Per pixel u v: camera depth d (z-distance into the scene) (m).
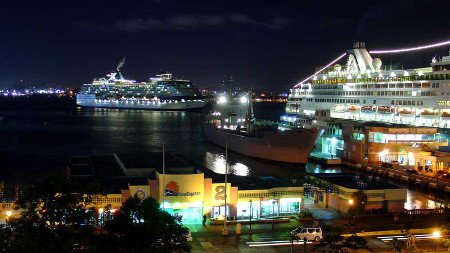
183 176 55.84
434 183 85.69
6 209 52.06
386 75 149.12
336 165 116.25
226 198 56.53
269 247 48.22
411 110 138.12
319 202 66.69
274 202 59.47
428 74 133.25
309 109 187.62
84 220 33.44
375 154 108.69
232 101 184.88
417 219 59.06
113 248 32.25
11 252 29.02
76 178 66.25
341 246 42.00
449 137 116.06
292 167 113.69
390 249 47.53
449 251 47.03
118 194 53.97
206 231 53.19
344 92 166.00
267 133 118.62
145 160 74.50
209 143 161.75
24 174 102.75
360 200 60.69
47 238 30.41
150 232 32.88
